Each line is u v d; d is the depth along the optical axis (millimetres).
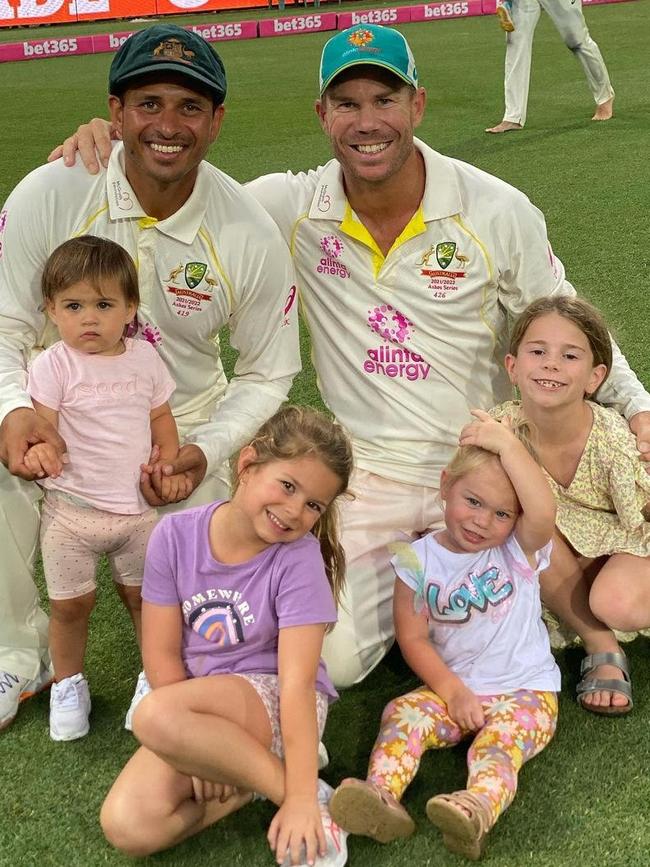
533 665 2158
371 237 2463
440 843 1912
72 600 2221
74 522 2211
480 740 2027
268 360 2543
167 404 2338
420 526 2555
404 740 2037
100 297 2148
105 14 17672
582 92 9133
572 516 2395
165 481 2238
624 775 2045
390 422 2580
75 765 2135
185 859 1892
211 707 1856
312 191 2555
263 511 1924
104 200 2346
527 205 2488
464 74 10625
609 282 4578
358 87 2271
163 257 2375
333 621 2008
